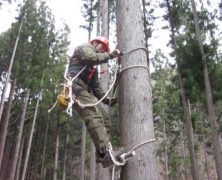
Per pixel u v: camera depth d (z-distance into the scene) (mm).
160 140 29672
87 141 30547
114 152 3238
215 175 31641
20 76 21188
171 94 21391
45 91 22922
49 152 30375
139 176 3156
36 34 21719
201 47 15906
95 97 3732
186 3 17906
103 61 3566
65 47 23641
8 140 28469
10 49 21531
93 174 15945
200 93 16516
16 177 24547
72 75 3570
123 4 3979
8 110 20938
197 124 21750
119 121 3602
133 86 3523
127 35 3773
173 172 26891
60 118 27797
